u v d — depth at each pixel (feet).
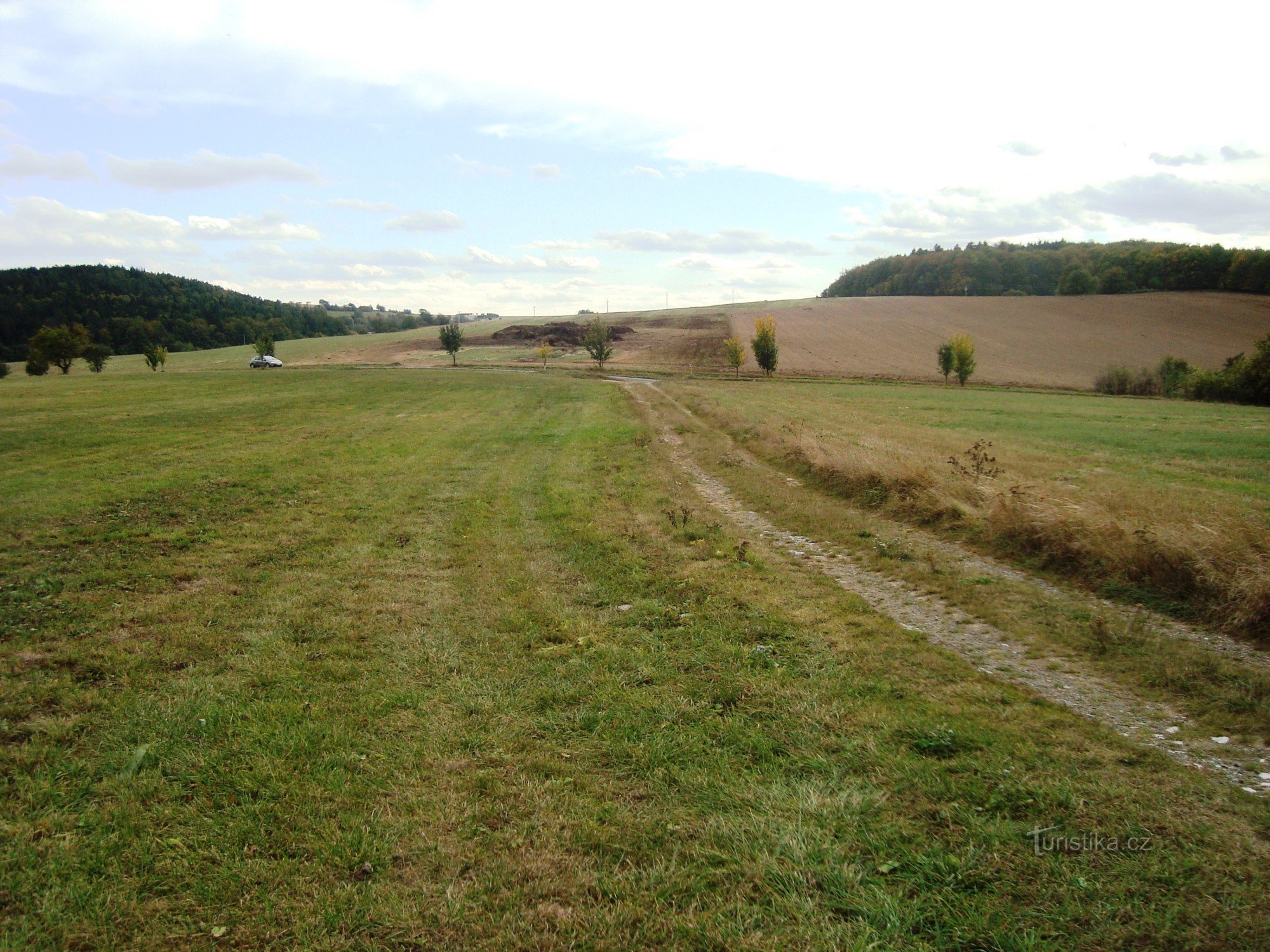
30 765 12.91
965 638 20.72
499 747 13.99
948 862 10.59
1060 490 33.63
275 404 92.79
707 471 51.26
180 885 10.12
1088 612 22.16
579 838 11.30
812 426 70.64
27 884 9.99
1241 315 274.16
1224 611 20.66
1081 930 9.28
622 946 9.16
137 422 69.05
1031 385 193.57
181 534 30.17
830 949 9.11
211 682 16.52
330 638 19.49
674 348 286.25
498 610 22.07
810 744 14.20
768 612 21.93
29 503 34.63
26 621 19.89
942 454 50.01
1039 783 12.64
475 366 252.01
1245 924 9.25
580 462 53.98
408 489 42.55
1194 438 71.46
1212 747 14.40
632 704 15.83
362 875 10.39
